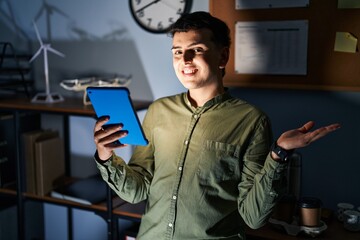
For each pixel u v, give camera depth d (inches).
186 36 55.4
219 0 80.1
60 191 89.9
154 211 59.6
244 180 55.5
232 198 57.0
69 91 98.7
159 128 61.4
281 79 78.0
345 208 72.2
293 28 75.6
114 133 53.7
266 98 80.2
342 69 73.5
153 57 89.0
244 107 58.7
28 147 92.7
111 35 92.3
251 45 79.0
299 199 74.3
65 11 96.0
